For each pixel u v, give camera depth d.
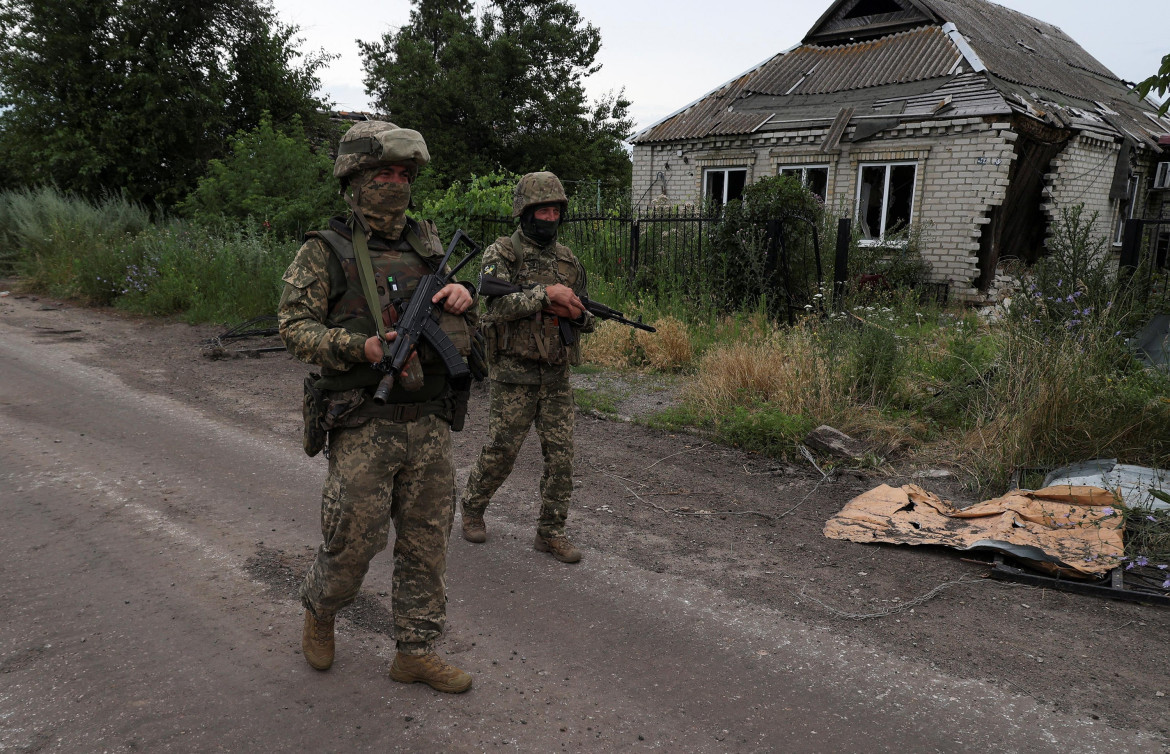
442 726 2.31
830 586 3.27
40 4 15.16
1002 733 2.30
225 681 2.51
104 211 14.59
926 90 11.66
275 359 8.11
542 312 3.30
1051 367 4.72
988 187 10.73
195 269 10.96
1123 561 3.35
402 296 2.31
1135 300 5.84
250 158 13.46
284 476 4.59
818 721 2.36
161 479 4.48
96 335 9.27
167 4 15.85
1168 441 4.37
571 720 2.35
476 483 3.61
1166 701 2.46
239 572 3.32
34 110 15.48
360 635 2.82
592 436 5.51
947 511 4.01
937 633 2.88
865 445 4.99
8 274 14.36
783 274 8.66
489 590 3.21
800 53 14.48
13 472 4.50
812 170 12.68
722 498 4.35
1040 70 13.37
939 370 6.07
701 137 13.73
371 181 2.29
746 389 5.94
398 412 2.31
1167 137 12.94
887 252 11.36
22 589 3.13
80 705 2.37
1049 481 4.14
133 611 2.97
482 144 28.33
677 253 9.50
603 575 3.36
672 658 2.71
